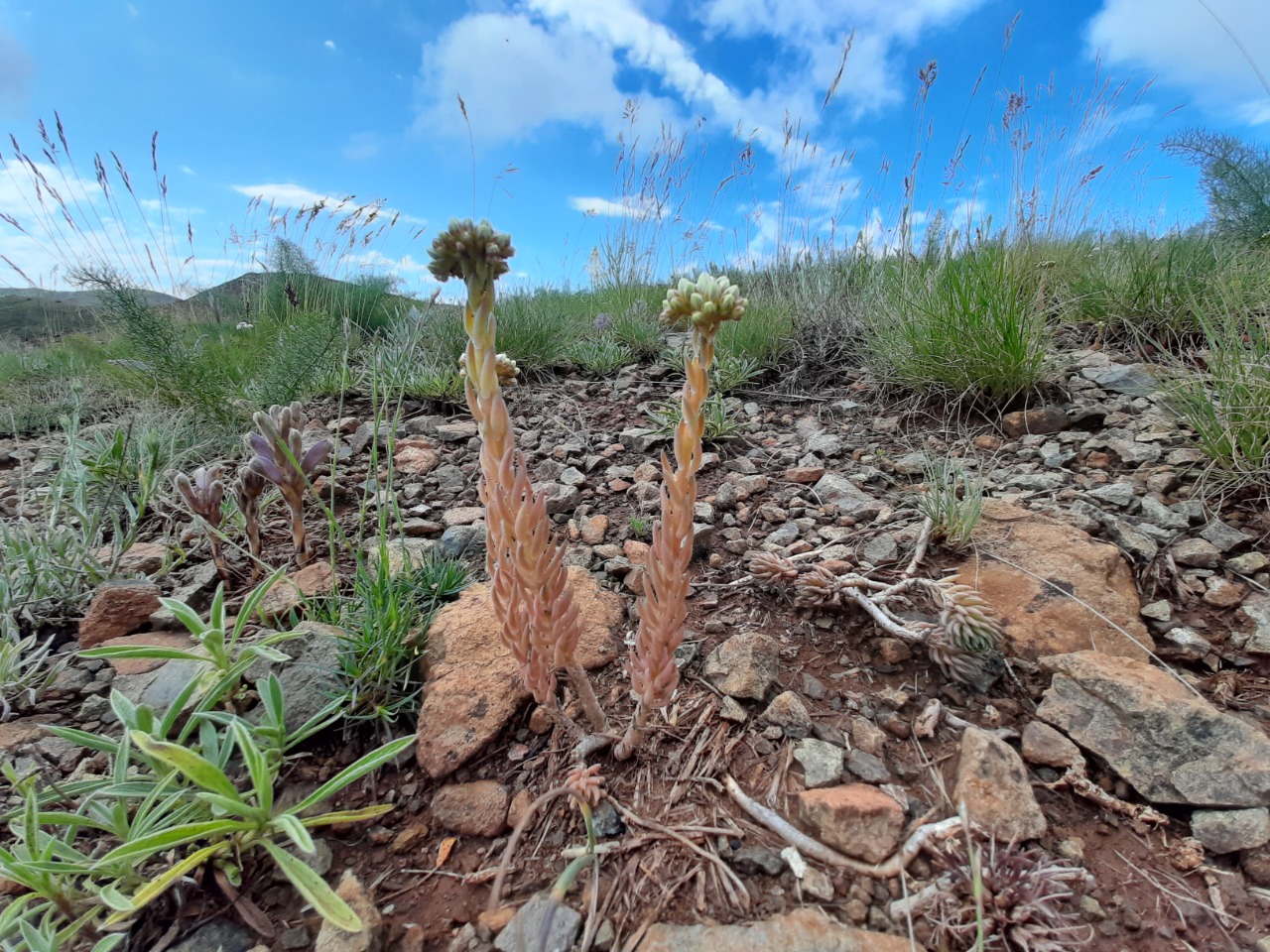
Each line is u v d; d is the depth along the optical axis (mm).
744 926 240
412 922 254
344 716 331
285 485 437
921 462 617
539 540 251
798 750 318
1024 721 335
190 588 439
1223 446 513
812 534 504
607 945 240
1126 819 286
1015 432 655
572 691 358
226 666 315
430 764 314
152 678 362
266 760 286
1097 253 1041
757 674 354
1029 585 413
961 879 251
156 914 256
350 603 402
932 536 469
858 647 388
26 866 228
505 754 323
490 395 236
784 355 951
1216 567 428
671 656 278
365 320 1189
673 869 267
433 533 528
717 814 290
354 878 264
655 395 856
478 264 219
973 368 693
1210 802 279
